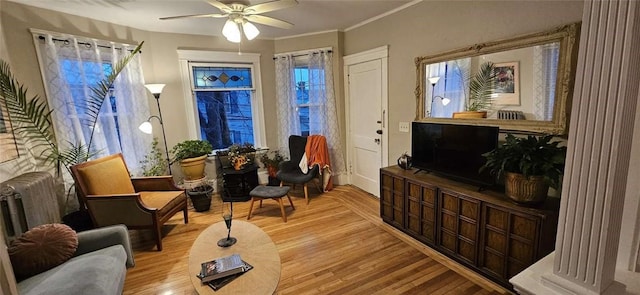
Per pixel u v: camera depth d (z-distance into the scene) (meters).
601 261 0.98
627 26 0.84
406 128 3.51
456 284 2.21
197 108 4.39
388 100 3.73
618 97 0.88
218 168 4.55
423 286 2.20
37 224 2.49
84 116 3.25
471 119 2.71
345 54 4.38
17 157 2.71
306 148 4.25
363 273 2.38
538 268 1.23
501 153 2.08
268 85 4.70
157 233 2.79
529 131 2.26
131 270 2.49
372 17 3.73
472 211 2.31
